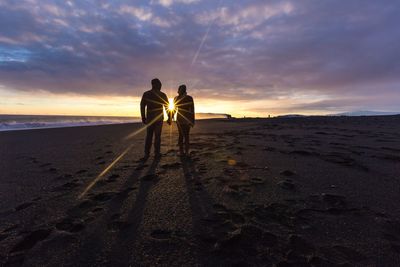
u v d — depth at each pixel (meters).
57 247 2.50
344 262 2.17
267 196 3.75
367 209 3.26
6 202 3.70
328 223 2.89
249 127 18.53
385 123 19.88
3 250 2.47
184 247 2.46
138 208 3.40
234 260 2.24
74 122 30.92
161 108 6.68
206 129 16.81
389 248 2.37
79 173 5.25
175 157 6.73
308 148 7.81
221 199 3.67
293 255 2.28
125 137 12.34
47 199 3.79
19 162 6.47
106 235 2.71
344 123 20.72
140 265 2.20
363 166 5.37
